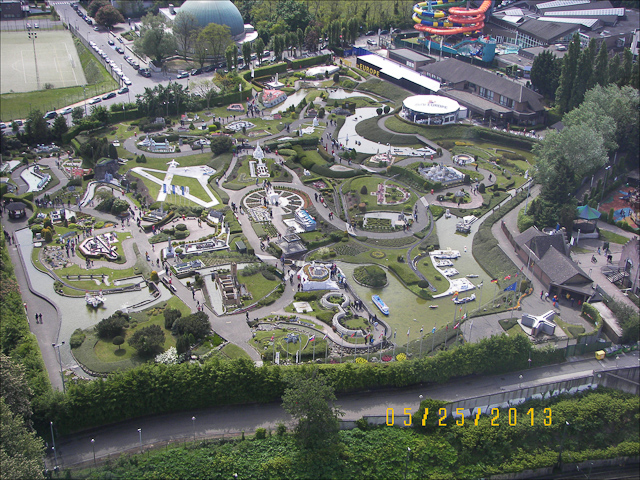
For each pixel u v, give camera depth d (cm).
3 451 18162
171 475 19912
